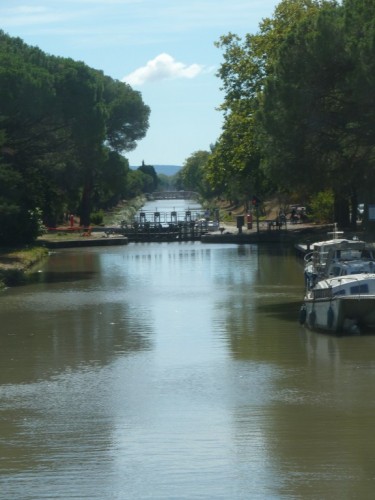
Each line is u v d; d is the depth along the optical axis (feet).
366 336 100.78
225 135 255.09
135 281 168.66
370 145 148.25
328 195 263.90
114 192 349.00
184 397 75.82
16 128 217.56
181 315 122.31
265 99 149.28
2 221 223.30
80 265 206.18
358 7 149.79
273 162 153.07
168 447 61.46
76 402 75.05
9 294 150.51
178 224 291.38
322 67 144.05
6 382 83.10
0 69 206.90
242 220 281.13
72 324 116.06
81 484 54.49
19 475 56.29
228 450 60.49
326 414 68.90
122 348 98.53
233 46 254.88
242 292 147.33
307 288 134.21
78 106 220.43
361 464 56.95
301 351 93.66
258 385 79.36
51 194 255.29
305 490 52.70
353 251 122.83
